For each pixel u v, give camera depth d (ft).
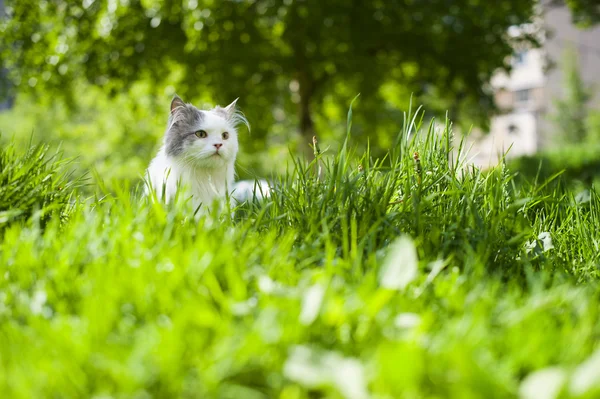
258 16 42.75
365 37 42.73
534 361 4.72
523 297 6.47
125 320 5.31
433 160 9.78
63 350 4.64
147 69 43.19
